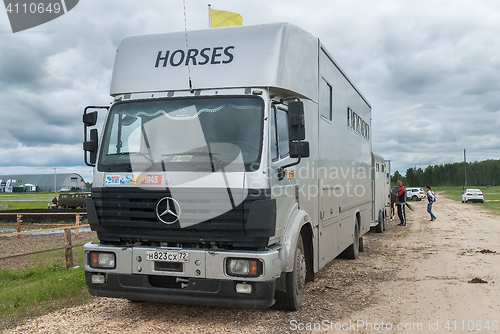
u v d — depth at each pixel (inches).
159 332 194.5
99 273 206.4
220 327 201.8
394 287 287.0
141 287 197.6
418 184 6963.6
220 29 224.8
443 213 1101.7
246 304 185.6
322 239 273.3
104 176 203.6
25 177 4480.8
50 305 242.5
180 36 228.2
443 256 413.7
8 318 217.0
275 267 189.6
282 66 211.9
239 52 213.8
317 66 264.2
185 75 214.1
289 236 207.2
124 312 226.7
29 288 279.0
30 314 224.7
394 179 5526.6
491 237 566.3
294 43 229.1
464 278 313.0
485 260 386.9
